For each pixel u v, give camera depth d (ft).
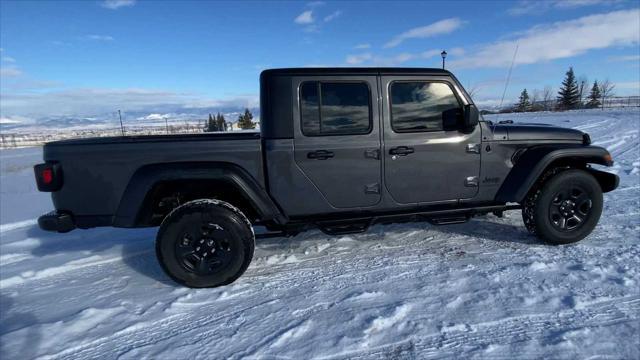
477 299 9.45
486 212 12.89
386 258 12.39
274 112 11.23
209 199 10.94
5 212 22.22
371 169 11.69
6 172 41.24
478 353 7.50
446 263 11.74
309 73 11.35
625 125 58.80
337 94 11.43
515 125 12.98
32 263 13.66
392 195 12.00
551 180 12.29
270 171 11.24
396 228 15.21
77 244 15.60
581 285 9.82
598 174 13.09
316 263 12.29
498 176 12.57
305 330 8.56
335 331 8.45
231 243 10.77
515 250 12.50
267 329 8.73
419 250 12.92
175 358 7.94
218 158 11.02
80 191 10.83
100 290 11.29
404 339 8.05
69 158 10.71
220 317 9.39
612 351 7.34
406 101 11.81
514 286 9.96
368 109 11.60
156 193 11.18
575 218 12.59
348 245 13.67
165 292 10.91
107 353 8.23
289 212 11.63
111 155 10.66
